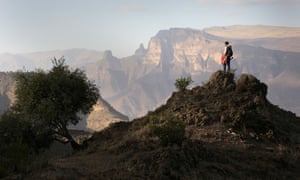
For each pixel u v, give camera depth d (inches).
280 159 948.6
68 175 666.8
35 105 1432.1
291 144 1161.4
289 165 944.9
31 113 1419.8
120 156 871.1
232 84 1406.3
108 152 968.9
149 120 1215.6
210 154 899.4
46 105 1381.6
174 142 879.1
